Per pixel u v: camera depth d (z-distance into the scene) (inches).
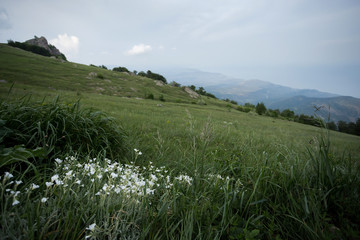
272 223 73.0
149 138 232.1
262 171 100.6
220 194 95.3
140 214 72.6
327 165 91.0
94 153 127.2
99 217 65.4
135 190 73.3
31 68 2529.5
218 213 75.9
